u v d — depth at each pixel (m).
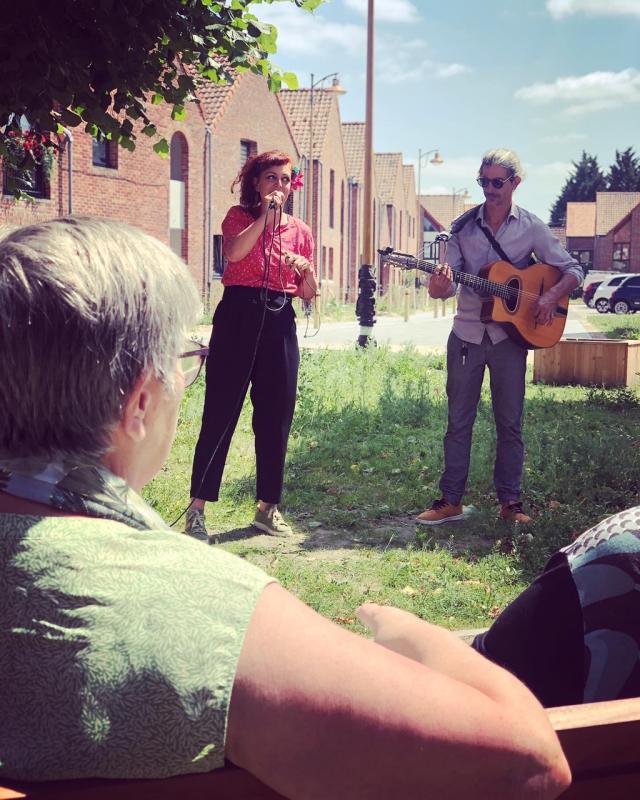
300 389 10.59
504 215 5.82
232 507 6.26
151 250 1.09
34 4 4.88
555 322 5.91
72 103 5.40
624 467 7.50
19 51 4.87
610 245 86.00
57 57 5.01
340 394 11.61
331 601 4.58
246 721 0.90
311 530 5.88
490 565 5.10
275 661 0.91
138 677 0.91
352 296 60.03
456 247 5.89
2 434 1.04
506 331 5.82
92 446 1.05
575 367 14.04
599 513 6.28
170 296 1.08
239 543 5.52
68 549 0.97
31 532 0.98
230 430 5.37
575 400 12.33
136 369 1.05
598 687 1.27
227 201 37.50
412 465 7.80
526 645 1.34
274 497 5.61
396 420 10.05
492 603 4.57
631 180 124.44
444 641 1.03
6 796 0.91
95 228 1.07
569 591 1.31
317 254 48.75
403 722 0.88
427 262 5.88
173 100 5.84
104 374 1.02
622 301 51.16
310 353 15.79
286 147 42.97
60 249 1.02
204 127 34.88
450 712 0.90
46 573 0.95
